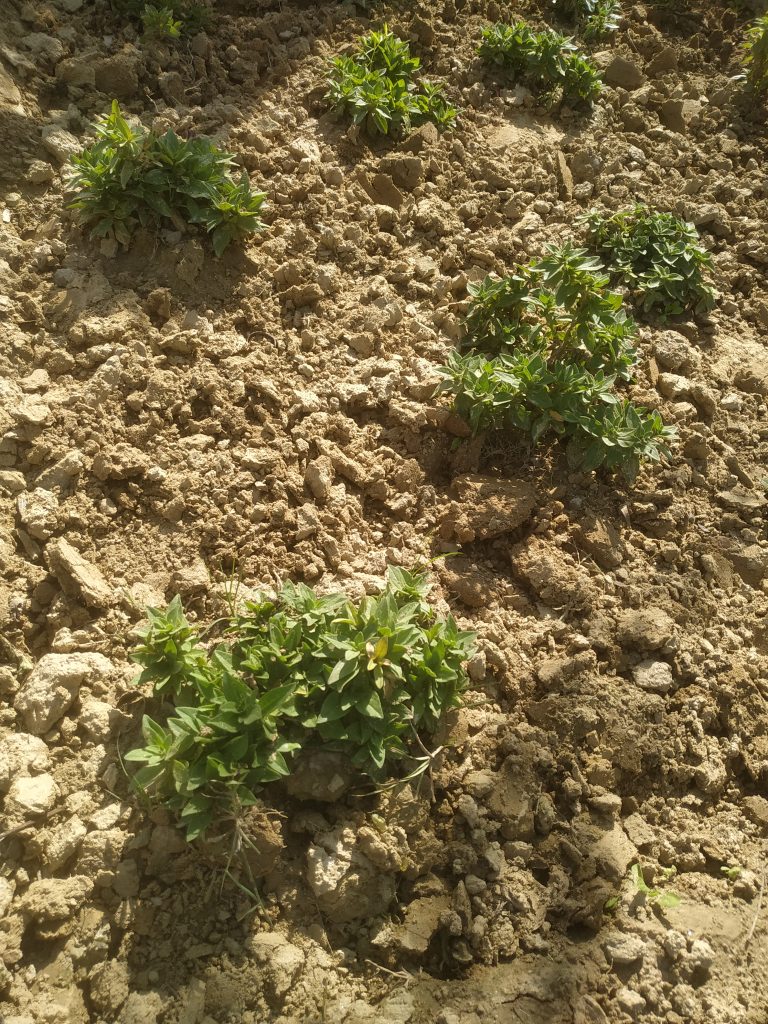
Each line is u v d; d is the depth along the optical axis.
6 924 0.55
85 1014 0.54
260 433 0.80
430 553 0.78
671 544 0.83
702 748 0.72
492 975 0.60
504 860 0.64
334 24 1.19
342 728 0.61
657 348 0.98
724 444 0.93
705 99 1.32
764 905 0.66
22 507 0.71
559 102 1.21
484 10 1.30
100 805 0.60
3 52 0.96
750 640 0.80
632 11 1.42
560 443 0.87
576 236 1.05
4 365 0.78
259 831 0.58
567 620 0.75
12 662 0.66
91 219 0.88
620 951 0.61
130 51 1.03
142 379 0.80
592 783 0.68
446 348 0.89
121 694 0.65
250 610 0.65
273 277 0.91
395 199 1.02
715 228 1.14
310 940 0.59
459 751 0.67
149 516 0.74
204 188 0.87
